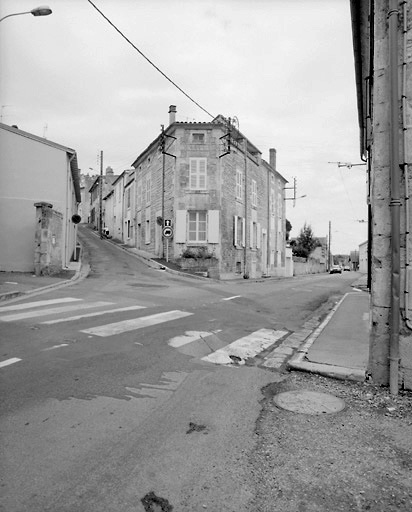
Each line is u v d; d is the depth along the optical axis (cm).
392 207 458
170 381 498
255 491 276
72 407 402
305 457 322
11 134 1895
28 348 597
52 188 1973
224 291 1614
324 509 258
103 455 315
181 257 2462
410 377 457
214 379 516
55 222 1789
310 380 521
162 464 306
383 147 476
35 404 404
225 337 767
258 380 521
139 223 3484
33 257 1897
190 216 2550
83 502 258
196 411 410
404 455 326
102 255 2983
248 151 3209
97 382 475
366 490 278
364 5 675
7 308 934
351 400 446
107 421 375
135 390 459
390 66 462
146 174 3278
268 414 408
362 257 8812
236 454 325
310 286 2388
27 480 278
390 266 474
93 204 6650
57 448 322
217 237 2522
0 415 377
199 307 1112
